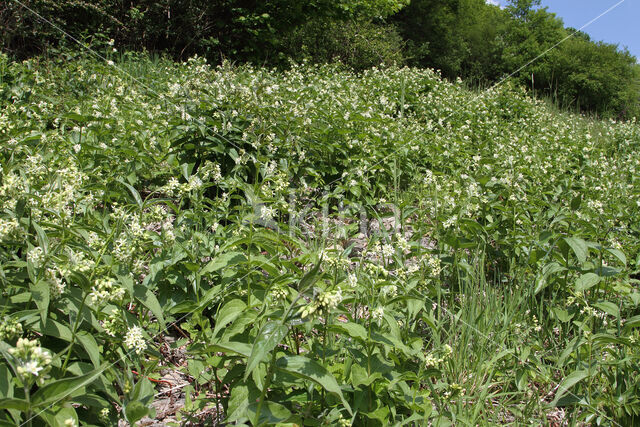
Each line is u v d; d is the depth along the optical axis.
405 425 2.36
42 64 8.29
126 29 12.10
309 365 1.78
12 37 10.38
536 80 25.42
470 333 3.04
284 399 2.11
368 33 18.48
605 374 2.85
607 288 3.50
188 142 4.84
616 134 12.02
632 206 5.17
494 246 4.33
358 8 16.56
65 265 1.98
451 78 28.94
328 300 1.68
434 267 3.05
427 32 28.52
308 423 2.00
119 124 5.17
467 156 6.32
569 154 8.09
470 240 3.73
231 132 4.98
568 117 15.41
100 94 6.61
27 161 2.95
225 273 2.58
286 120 5.52
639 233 4.85
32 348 1.48
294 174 5.26
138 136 4.94
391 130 6.75
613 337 2.64
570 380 2.63
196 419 2.47
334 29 17.67
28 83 6.82
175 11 13.33
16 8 10.23
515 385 3.06
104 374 2.04
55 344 2.05
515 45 28.62
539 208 4.63
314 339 2.38
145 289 2.34
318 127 6.02
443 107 10.30
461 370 2.91
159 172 4.65
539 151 7.03
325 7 14.66
